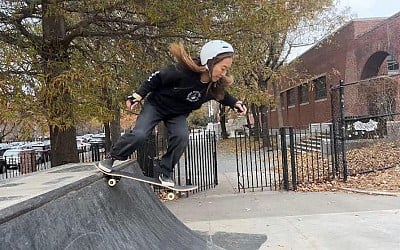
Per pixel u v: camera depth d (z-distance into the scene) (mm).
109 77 7418
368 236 5883
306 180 11164
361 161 12664
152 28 8891
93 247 3211
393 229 6180
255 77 19203
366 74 22188
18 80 7027
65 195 3271
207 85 3861
